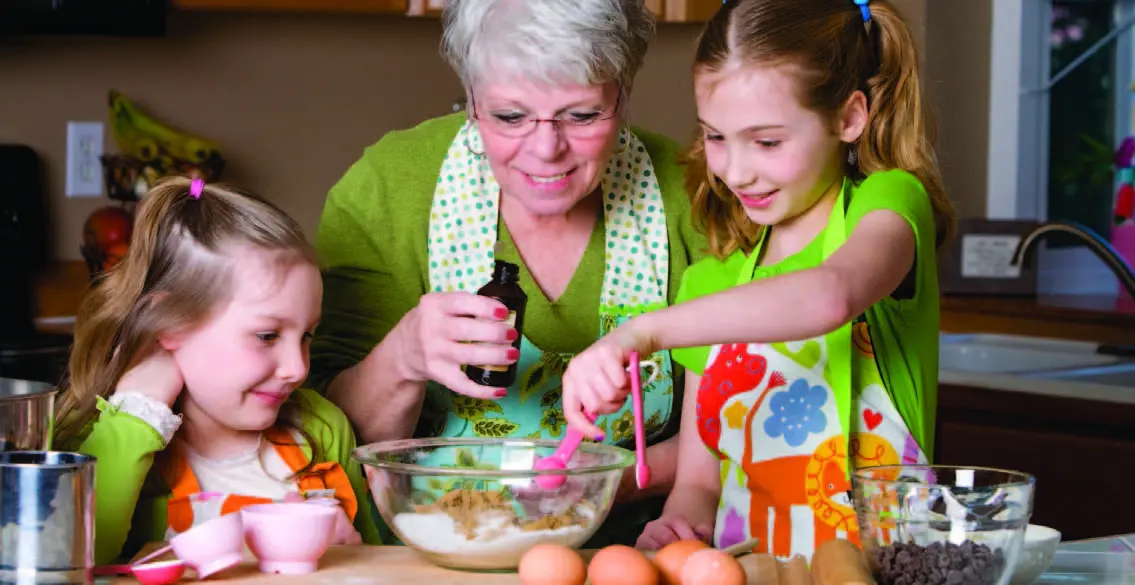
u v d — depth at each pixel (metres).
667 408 1.97
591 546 1.97
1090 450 2.59
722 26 1.68
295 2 3.34
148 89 3.62
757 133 1.67
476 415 1.94
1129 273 2.77
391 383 1.79
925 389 1.77
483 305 1.65
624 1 1.65
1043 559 1.38
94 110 3.59
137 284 1.65
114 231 3.41
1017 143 3.82
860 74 1.75
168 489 1.68
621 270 1.96
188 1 3.33
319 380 1.98
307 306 1.69
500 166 1.75
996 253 3.56
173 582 1.34
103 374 1.66
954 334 3.40
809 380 1.79
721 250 1.93
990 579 1.28
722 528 1.85
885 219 1.61
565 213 1.94
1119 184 3.84
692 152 1.92
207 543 1.35
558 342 1.95
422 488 1.39
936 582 1.27
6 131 3.54
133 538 1.66
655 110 3.74
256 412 1.68
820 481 1.76
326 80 3.73
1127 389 2.56
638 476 1.39
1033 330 3.33
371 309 2.00
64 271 3.56
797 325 1.42
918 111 1.79
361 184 2.01
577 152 1.71
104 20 3.28
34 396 1.29
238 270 1.64
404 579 1.37
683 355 1.92
